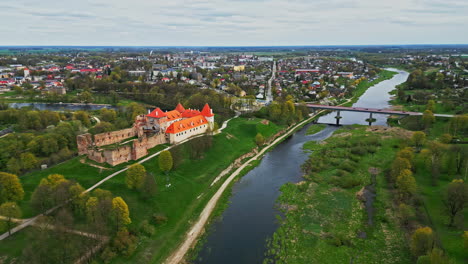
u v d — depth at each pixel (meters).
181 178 151.75
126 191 129.75
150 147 172.88
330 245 109.88
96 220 101.50
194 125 199.88
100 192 114.38
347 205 137.38
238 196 148.88
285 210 135.38
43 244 93.44
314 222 125.19
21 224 105.44
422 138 192.62
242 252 107.19
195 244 111.75
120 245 99.62
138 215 119.56
